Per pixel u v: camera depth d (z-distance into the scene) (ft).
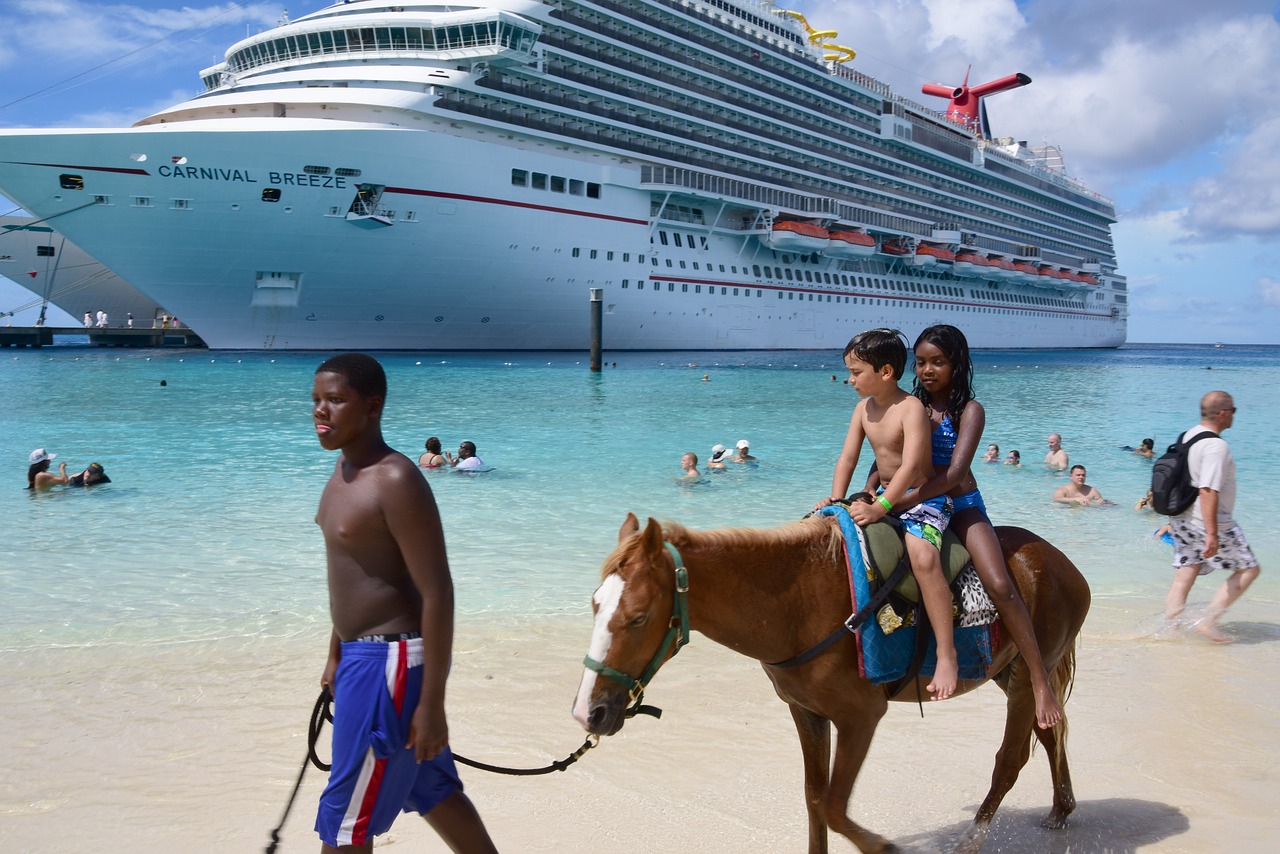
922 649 9.87
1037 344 267.59
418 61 116.78
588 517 31.78
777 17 174.50
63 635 18.78
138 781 12.44
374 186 106.01
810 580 9.50
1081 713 15.47
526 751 13.61
